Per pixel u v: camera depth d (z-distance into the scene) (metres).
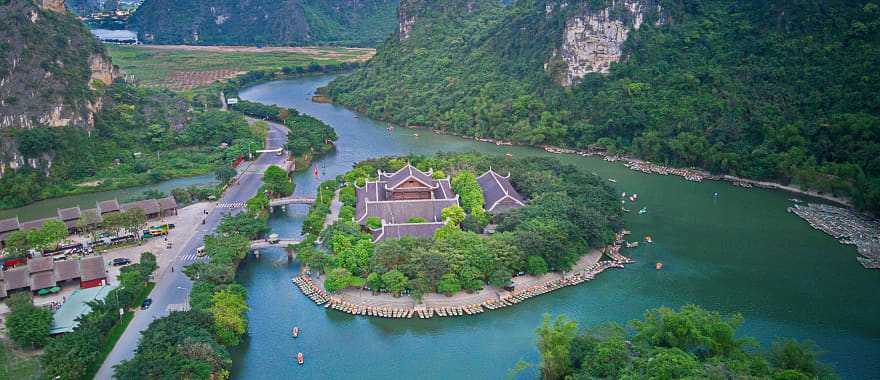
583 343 132.50
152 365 122.12
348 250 176.00
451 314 162.25
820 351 126.12
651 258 195.50
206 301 152.38
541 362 138.38
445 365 144.88
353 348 151.00
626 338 136.62
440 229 185.38
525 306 166.62
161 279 175.62
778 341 130.38
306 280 180.75
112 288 165.00
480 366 144.50
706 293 174.25
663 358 116.19
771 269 188.62
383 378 140.75
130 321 154.00
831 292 174.75
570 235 188.00
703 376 110.75
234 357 147.38
